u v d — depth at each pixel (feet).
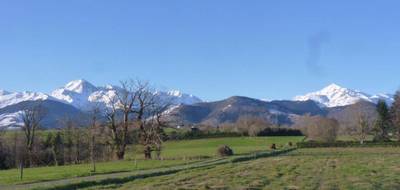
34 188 127.95
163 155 363.15
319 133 516.32
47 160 412.36
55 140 417.49
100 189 123.65
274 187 122.83
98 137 361.10
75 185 136.67
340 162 227.61
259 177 150.61
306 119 618.03
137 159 330.75
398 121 525.75
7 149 395.34
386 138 525.75
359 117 541.34
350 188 120.88
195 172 176.24
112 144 360.69
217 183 132.26
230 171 177.47
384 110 535.60
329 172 170.50
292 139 559.38
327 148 431.02
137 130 360.48
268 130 613.52
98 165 270.67
